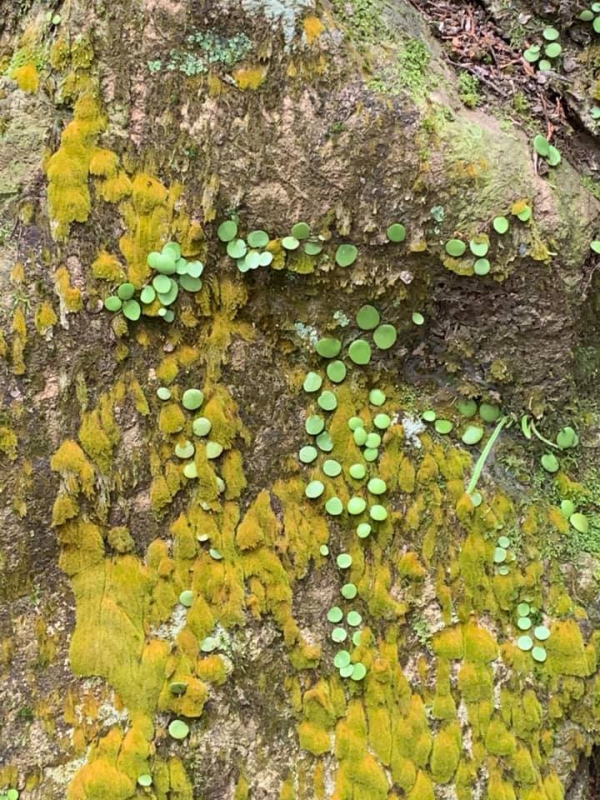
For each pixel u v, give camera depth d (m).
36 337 0.44
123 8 0.44
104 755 0.44
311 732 0.46
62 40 0.44
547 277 0.45
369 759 0.46
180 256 0.45
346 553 0.47
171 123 0.44
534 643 0.47
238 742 0.46
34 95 0.44
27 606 0.45
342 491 0.47
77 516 0.45
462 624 0.47
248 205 0.45
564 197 0.46
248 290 0.46
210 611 0.46
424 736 0.46
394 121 0.44
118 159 0.44
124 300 0.45
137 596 0.46
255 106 0.44
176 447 0.46
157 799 0.44
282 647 0.47
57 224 0.44
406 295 0.47
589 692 0.47
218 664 0.45
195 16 0.43
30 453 0.45
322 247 0.45
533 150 0.46
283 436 0.47
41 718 0.45
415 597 0.47
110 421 0.45
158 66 0.44
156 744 0.45
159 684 0.45
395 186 0.44
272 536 0.47
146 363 0.46
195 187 0.45
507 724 0.46
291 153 0.44
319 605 0.47
